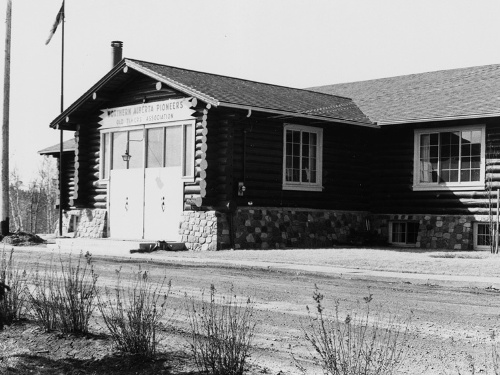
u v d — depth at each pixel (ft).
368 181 83.76
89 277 48.78
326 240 77.82
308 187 77.10
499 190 68.74
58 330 30.01
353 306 37.35
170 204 73.87
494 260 57.82
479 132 74.33
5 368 24.98
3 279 32.12
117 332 28.50
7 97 88.33
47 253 72.02
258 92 78.28
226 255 63.00
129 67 75.15
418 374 23.91
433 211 77.87
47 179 227.61
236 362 23.59
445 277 47.50
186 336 29.37
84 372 24.58
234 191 70.08
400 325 32.07
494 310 36.19
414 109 78.84
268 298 40.01
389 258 59.57
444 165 77.41
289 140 75.87
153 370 24.40
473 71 92.43
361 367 22.95
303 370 23.72
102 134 82.12
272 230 72.69
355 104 87.76
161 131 75.36
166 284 45.65
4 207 88.07
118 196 79.66
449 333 30.35
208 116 69.21
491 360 25.75
